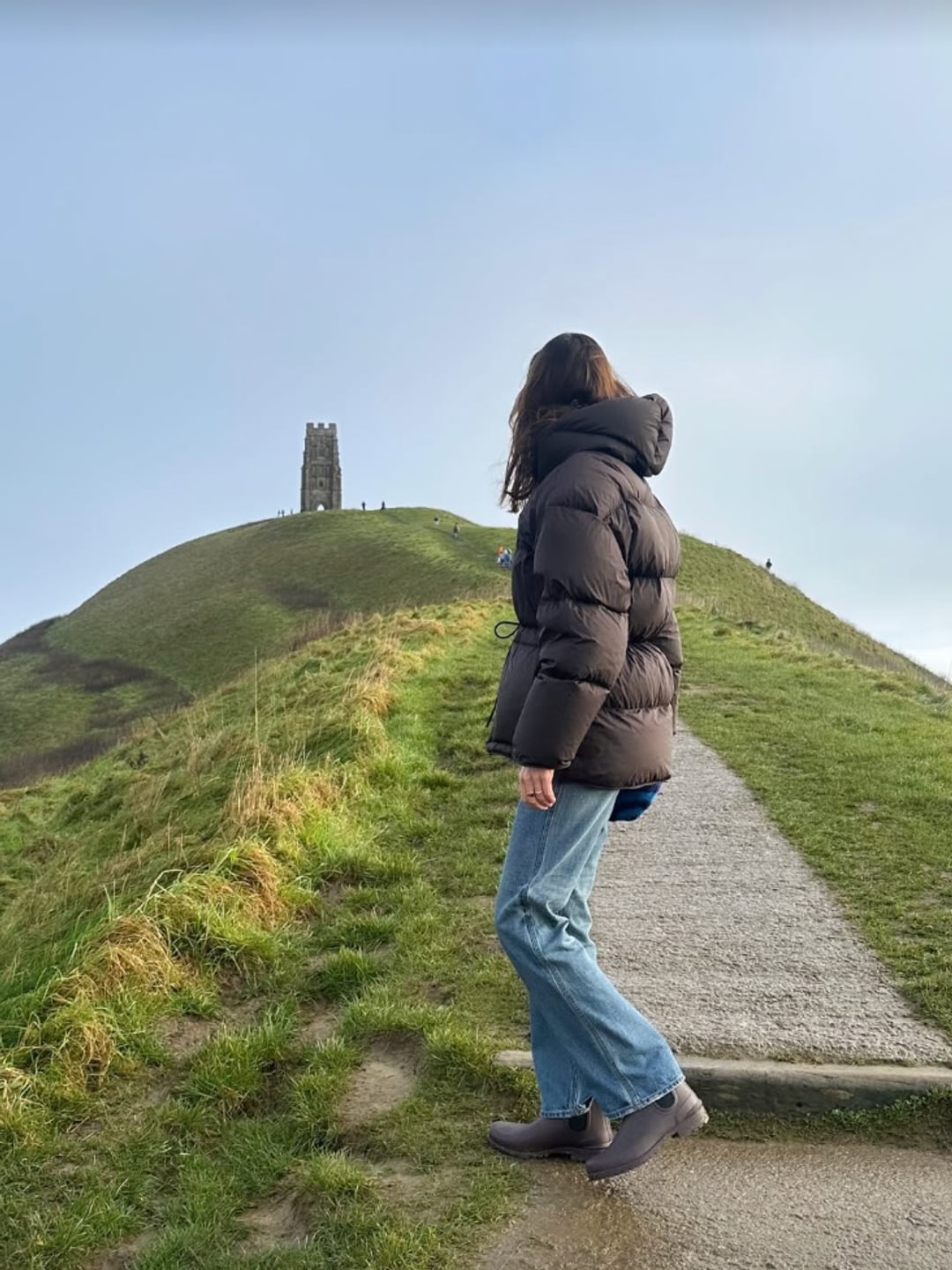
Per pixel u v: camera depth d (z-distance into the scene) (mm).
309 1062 3568
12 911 7844
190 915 4586
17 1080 3359
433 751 9195
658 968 4375
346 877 5789
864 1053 3494
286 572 69000
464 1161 2977
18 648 68250
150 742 17859
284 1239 2709
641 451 2826
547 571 2637
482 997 4027
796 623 46375
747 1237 2623
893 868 5730
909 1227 2674
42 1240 2705
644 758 2818
